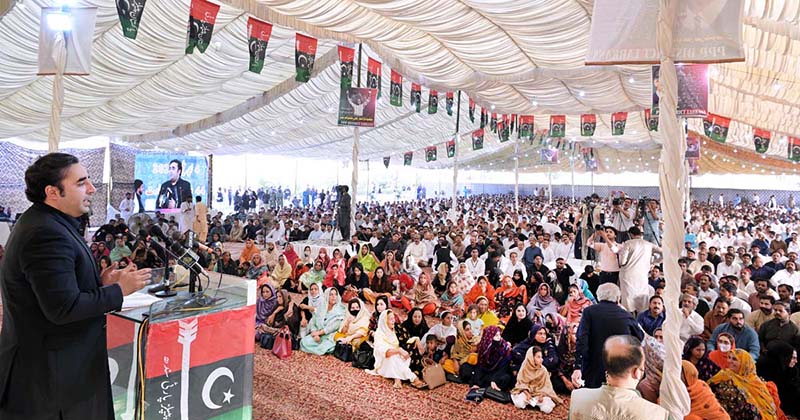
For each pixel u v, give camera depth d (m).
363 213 21.14
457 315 6.70
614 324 4.02
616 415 2.24
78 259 1.64
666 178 2.96
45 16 4.75
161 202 16.23
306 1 6.06
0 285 1.61
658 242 8.75
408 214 21.09
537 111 13.27
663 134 2.95
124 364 1.92
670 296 2.97
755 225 15.15
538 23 6.65
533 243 9.95
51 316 1.49
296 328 6.10
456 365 5.13
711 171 28.77
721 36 2.81
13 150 15.20
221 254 9.25
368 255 10.05
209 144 20.52
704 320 5.43
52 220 1.61
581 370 4.44
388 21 7.25
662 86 2.92
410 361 5.02
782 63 8.44
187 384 1.85
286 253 10.64
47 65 4.75
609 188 35.66
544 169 33.94
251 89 12.95
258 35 6.82
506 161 33.38
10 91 9.53
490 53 8.19
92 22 4.89
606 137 22.45
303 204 30.70
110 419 1.74
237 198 24.06
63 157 1.67
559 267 7.65
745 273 6.98
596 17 3.04
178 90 10.95
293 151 25.31
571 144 25.39
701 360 4.32
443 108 16.95
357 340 5.62
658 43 2.91
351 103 8.80
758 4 5.84
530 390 4.45
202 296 2.00
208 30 5.71
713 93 12.00
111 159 17.06
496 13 6.46
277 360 5.55
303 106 14.83
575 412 2.38
